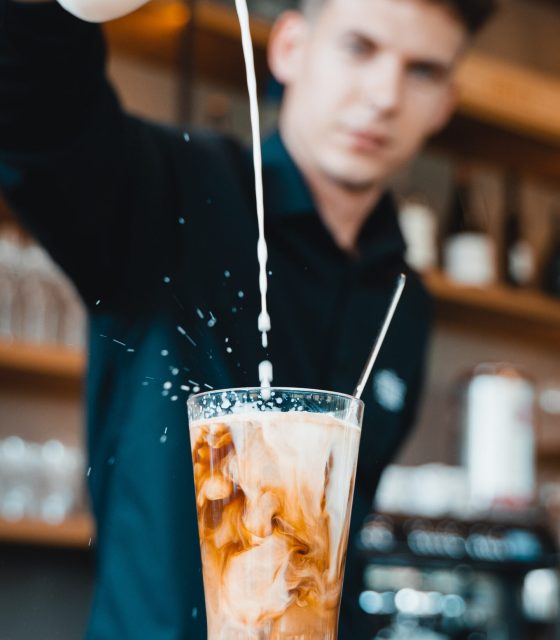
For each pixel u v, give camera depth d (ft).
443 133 10.20
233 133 9.36
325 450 2.34
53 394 8.50
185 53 8.44
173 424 4.18
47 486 7.62
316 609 2.30
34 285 7.88
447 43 5.61
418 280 5.97
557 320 10.11
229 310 4.50
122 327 4.24
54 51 3.31
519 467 8.54
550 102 10.02
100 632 4.22
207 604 2.41
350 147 5.44
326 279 5.13
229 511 2.34
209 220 4.59
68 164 3.63
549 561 7.91
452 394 10.19
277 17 8.66
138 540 4.19
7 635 7.93
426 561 7.50
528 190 11.27
